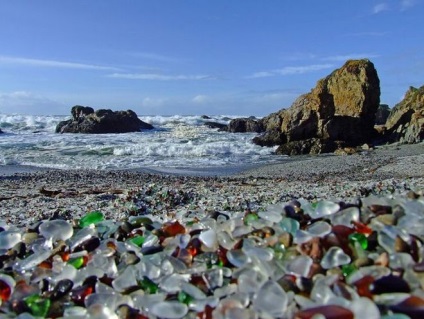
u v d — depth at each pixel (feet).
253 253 9.21
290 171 62.90
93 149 89.81
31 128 143.13
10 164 71.92
